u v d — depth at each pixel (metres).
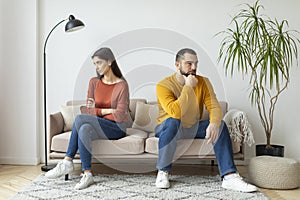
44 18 4.10
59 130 3.54
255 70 3.98
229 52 3.70
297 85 4.04
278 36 3.93
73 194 2.91
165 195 2.90
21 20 4.02
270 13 4.04
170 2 4.07
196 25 4.07
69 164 3.23
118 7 4.08
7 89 4.07
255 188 2.98
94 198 2.82
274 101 4.05
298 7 4.02
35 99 4.05
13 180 3.41
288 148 4.07
